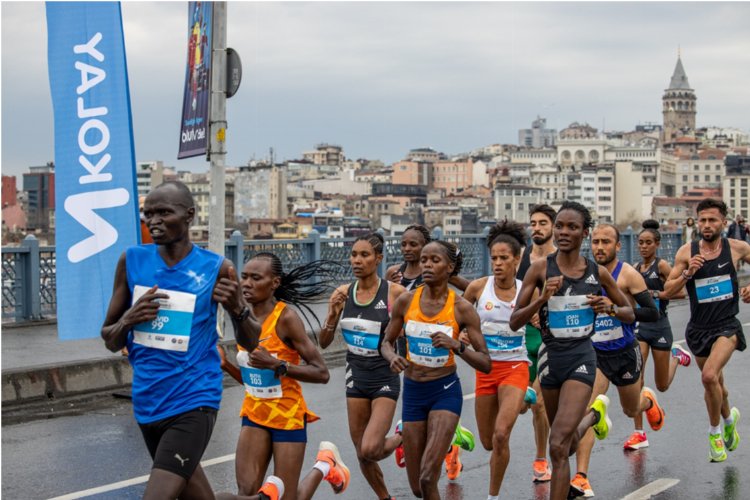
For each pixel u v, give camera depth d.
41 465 11.04
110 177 14.30
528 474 10.77
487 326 9.48
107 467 10.97
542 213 11.56
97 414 13.84
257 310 8.32
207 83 18.19
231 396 15.20
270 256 8.33
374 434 8.98
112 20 14.23
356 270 9.37
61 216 14.35
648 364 18.14
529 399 10.23
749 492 10.07
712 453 11.21
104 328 7.01
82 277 14.37
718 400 11.11
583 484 9.84
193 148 18.70
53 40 14.31
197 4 18.72
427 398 8.68
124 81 14.32
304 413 8.21
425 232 10.77
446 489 10.18
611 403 14.58
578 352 9.04
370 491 10.14
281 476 8.07
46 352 17.20
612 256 10.74
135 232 14.37
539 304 8.91
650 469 10.95
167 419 6.82
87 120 14.34
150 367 6.88
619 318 9.15
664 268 12.94
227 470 10.80
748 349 19.78
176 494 6.73
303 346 8.15
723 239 11.61
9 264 21.05
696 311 11.69
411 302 8.80
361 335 9.33
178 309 6.88
